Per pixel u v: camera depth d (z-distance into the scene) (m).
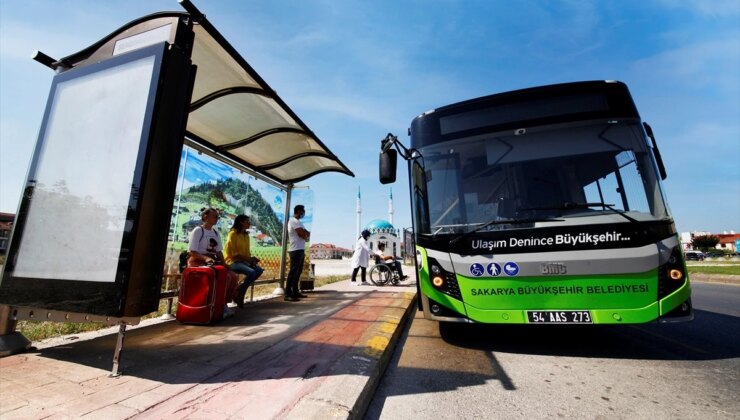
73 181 2.75
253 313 5.25
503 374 3.14
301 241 6.94
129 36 3.00
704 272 16.47
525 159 3.97
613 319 3.18
